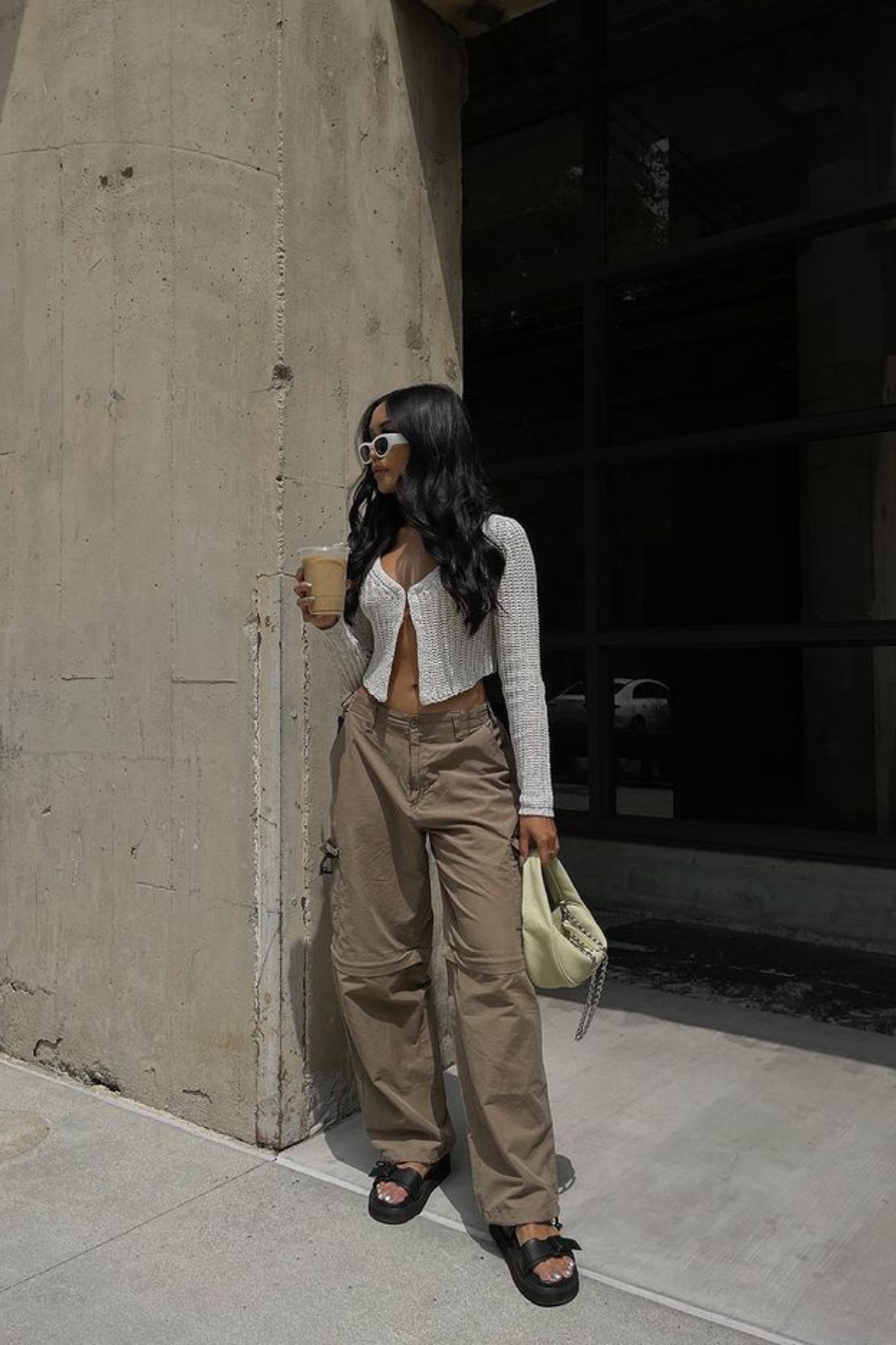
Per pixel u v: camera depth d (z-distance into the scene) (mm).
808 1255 2289
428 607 2289
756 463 6078
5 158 3316
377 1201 2430
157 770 2988
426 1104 2525
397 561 2375
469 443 2297
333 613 2256
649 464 5965
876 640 4871
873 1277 2207
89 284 3117
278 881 2742
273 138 2771
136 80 3006
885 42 5574
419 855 2396
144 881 3025
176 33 2928
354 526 2500
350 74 2984
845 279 5883
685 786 5973
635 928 5207
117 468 3068
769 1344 1994
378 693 2338
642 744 5977
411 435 2264
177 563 2939
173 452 2947
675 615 6004
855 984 4234
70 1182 2607
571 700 6152
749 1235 2365
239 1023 2822
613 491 5852
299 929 2795
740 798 5949
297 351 2797
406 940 2443
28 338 3279
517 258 6246
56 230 3189
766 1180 2615
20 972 3371
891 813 5770
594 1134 2865
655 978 4332
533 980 2197
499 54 6027
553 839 2219
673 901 5426
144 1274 2221
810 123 5840
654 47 5660
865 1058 3406
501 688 2377
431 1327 2047
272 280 2768
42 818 3285
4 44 3309
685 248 5336
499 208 6289
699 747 5961
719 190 6000
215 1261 2264
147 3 2980
